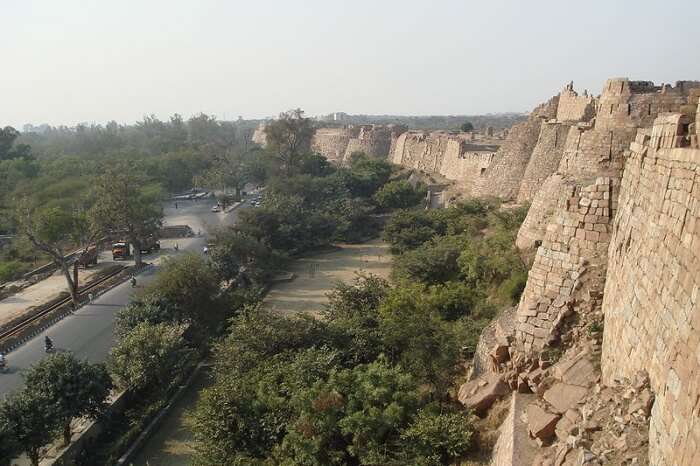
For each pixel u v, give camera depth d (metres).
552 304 20.30
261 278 58.38
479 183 65.81
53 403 26.39
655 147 14.56
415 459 19.47
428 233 57.84
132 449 29.09
